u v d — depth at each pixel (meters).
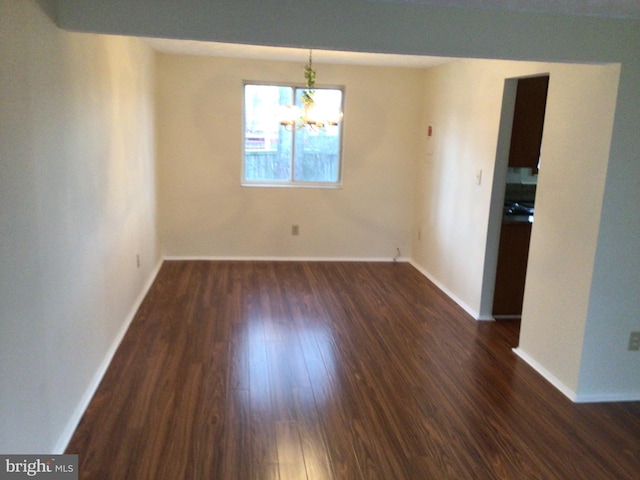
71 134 2.58
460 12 2.65
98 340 3.14
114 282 3.54
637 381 3.18
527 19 2.70
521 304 4.45
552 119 3.33
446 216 5.13
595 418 2.94
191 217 5.86
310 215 6.04
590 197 3.00
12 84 1.87
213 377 3.23
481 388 3.23
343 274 5.65
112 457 2.42
